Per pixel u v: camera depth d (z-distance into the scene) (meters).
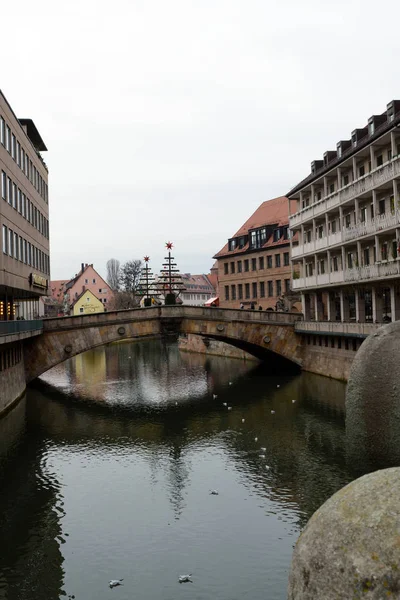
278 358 52.25
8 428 30.47
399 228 36.28
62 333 42.16
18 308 57.09
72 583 13.76
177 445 26.36
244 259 78.50
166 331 44.81
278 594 12.97
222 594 13.06
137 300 128.62
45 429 30.16
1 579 14.10
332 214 50.06
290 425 29.12
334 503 3.76
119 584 13.62
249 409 33.91
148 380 49.41
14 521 17.70
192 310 45.16
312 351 47.47
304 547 3.71
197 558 14.88
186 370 56.41
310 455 23.58
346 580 3.41
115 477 21.80
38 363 41.62
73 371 59.12
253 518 17.30
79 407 36.53
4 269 33.56
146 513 18.05
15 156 37.75
